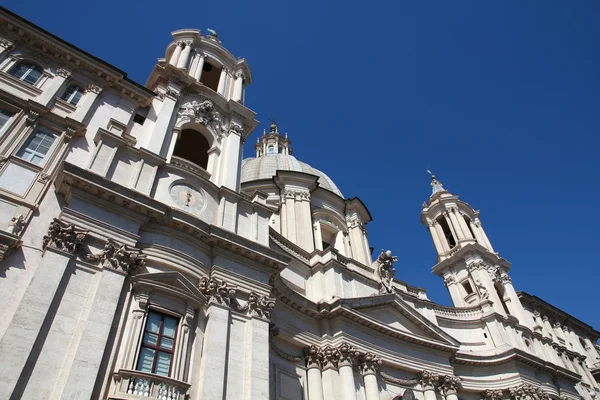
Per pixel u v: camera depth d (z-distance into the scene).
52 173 15.27
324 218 34.66
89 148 17.17
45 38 18.97
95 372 11.31
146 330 13.54
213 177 20.50
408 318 25.64
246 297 16.45
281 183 34.28
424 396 23.61
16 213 13.48
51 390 10.68
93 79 19.94
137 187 16.45
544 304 42.09
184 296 14.70
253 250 17.34
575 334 44.72
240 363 14.64
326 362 20.92
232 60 27.77
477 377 29.16
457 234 41.22
